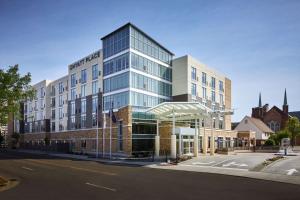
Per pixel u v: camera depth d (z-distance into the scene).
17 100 21.45
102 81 53.81
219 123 65.44
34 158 45.53
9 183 19.53
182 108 40.97
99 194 15.13
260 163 30.23
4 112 20.98
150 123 48.62
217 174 24.14
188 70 55.53
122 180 20.45
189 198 14.11
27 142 84.88
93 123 55.56
